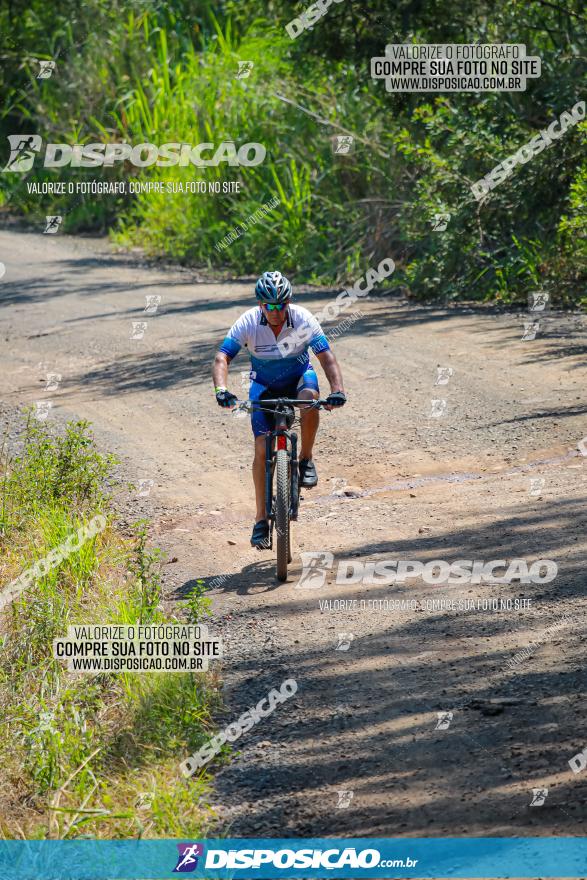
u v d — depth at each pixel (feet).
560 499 30.04
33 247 101.81
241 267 84.74
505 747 18.11
